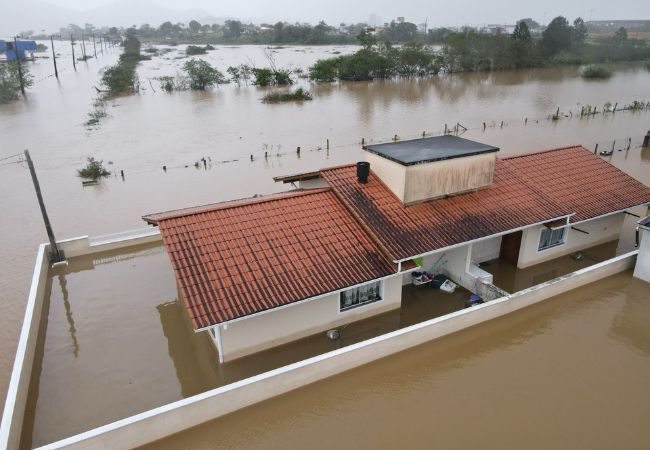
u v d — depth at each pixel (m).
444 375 14.33
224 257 14.39
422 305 17.08
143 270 19.97
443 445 11.94
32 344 14.57
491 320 16.23
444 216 17.08
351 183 17.94
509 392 13.62
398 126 47.09
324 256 15.07
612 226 21.38
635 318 16.81
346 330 15.68
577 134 43.53
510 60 88.56
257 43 173.25
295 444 12.12
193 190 30.05
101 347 15.26
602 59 98.50
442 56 86.88
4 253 22.12
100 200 28.62
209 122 49.19
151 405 12.91
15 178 32.56
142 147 39.91
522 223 17.45
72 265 20.31
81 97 64.50
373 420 12.80
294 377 12.98
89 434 10.66
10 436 10.82
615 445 11.81
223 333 13.66
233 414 12.47
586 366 14.61
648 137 38.38
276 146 40.00
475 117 51.12
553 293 17.41
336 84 75.50
